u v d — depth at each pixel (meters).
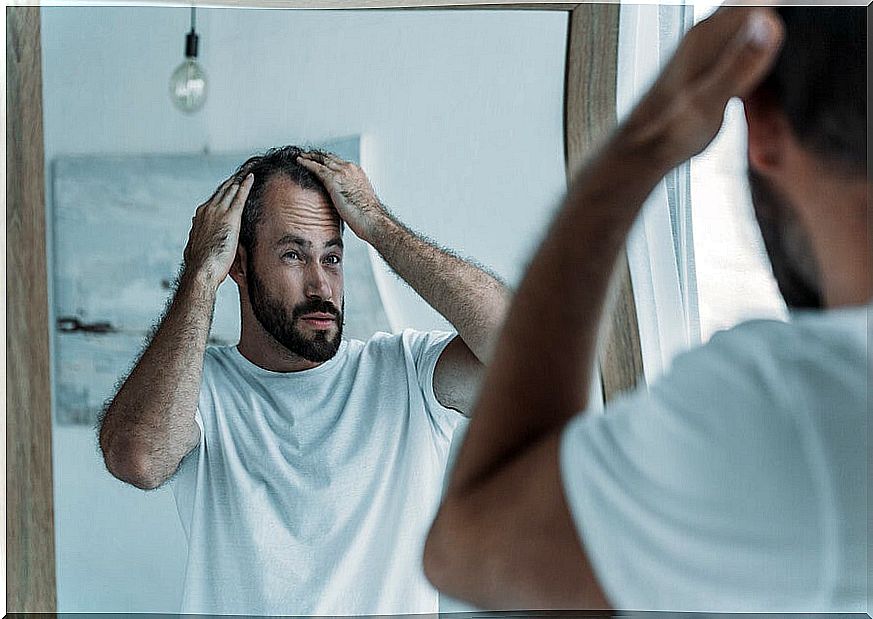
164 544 1.56
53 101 1.59
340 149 1.54
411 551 1.51
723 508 0.30
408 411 1.52
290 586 1.52
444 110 1.53
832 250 0.33
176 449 1.53
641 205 0.37
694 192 1.45
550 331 0.35
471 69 1.52
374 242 1.53
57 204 1.59
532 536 0.32
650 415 0.31
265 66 1.56
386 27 1.54
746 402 0.30
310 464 1.52
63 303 1.59
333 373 1.53
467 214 1.52
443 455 1.51
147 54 1.58
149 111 1.58
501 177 1.52
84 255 1.58
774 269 0.36
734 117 1.38
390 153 1.54
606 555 0.31
